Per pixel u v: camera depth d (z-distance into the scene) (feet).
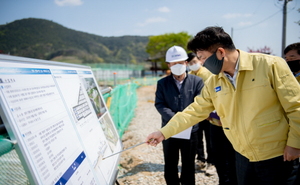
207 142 12.03
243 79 5.04
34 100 3.22
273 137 4.84
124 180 10.02
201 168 11.64
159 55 218.59
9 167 3.31
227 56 5.05
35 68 3.58
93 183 4.17
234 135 5.50
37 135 3.02
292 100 4.46
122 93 20.47
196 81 8.51
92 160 4.50
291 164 5.06
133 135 17.81
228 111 5.47
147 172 10.85
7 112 2.61
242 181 5.80
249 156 5.33
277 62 4.77
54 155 3.25
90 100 5.85
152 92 60.23
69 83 4.77
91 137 4.91
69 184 3.39
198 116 6.39
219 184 9.38
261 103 4.79
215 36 4.94
